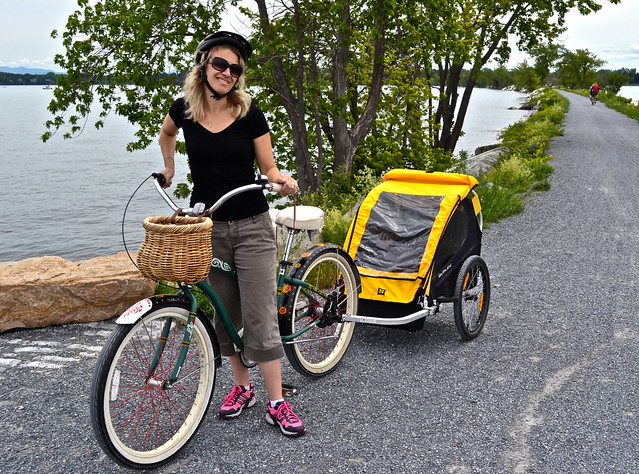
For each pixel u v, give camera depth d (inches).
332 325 189.8
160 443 139.0
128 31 625.0
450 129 981.2
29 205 1806.1
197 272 124.5
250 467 132.3
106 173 2536.9
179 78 617.3
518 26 924.6
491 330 214.2
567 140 954.7
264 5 559.5
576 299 246.5
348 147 613.3
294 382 174.2
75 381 173.9
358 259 200.4
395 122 732.7
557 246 334.3
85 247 1337.4
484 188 441.7
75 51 646.5
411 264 193.9
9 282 208.8
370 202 211.8
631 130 1171.3
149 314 129.2
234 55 134.3
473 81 951.6
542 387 169.9
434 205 205.3
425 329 215.9
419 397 164.1
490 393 166.2
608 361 187.5
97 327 215.6
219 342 150.3
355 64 607.5
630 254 316.8
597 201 462.6
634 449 138.5
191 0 587.5
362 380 174.9
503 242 344.8
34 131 4990.2
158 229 121.4
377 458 135.0
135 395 146.1
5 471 130.6
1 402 161.3
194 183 142.5
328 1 536.4
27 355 191.9
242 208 139.6
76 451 138.7
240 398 154.6
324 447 139.9
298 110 615.2
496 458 135.0
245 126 138.6
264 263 142.4
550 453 136.9
